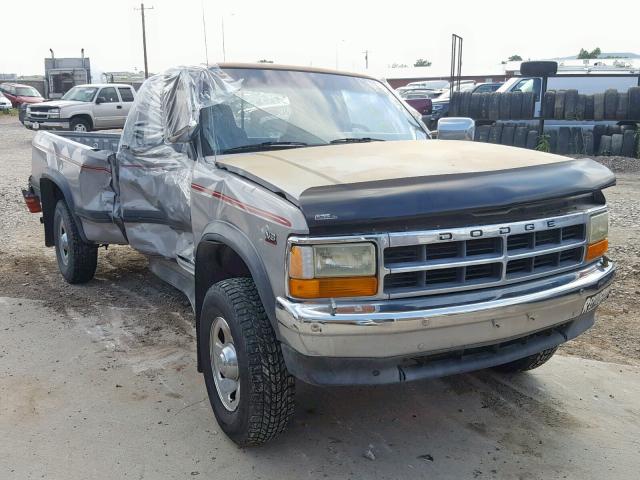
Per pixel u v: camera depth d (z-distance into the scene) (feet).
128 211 16.14
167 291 20.12
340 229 9.20
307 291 9.17
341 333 8.98
